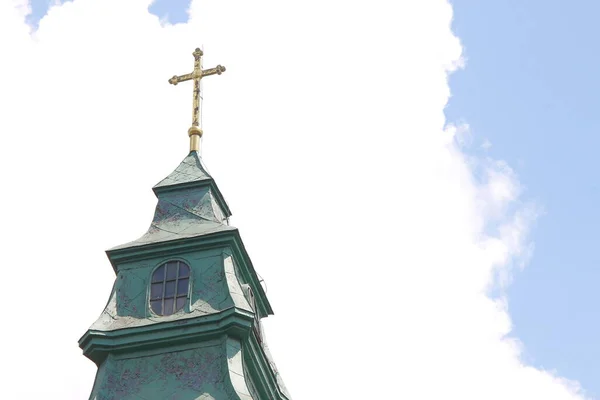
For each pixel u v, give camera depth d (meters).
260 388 40.53
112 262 42.22
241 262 42.38
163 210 43.81
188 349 39.41
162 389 38.41
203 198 43.97
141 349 39.62
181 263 41.62
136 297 40.97
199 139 46.62
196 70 47.84
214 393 37.94
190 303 40.41
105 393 38.59
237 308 39.44
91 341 39.59
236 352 39.06
